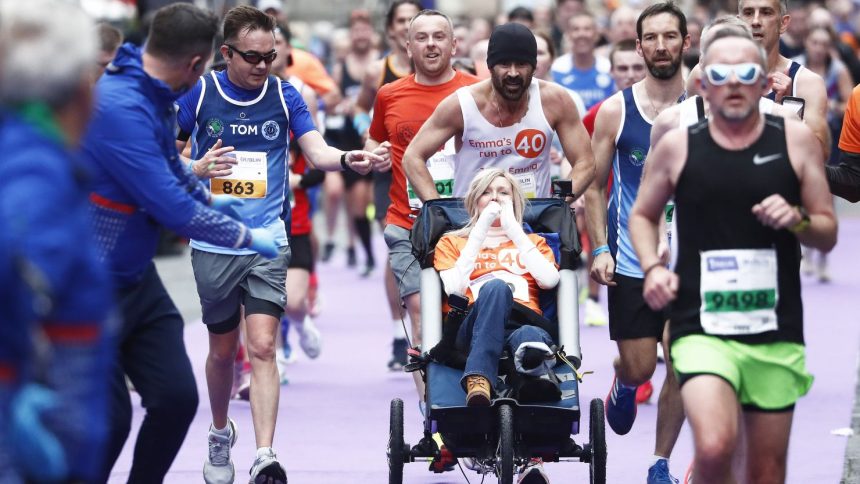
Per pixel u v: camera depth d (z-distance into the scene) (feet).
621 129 46.21
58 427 24.36
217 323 45.42
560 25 121.90
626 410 46.85
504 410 38.04
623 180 46.47
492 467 41.16
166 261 116.78
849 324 78.64
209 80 46.39
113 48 48.29
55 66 23.82
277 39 63.41
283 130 46.65
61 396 24.50
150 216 35.09
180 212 34.24
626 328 44.98
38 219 23.08
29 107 23.94
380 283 100.73
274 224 46.21
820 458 49.16
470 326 39.63
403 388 63.52
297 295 64.34
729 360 32.40
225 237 34.71
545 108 46.39
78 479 24.88
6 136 23.63
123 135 33.88
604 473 39.70
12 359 23.34
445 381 39.47
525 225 42.91
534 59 44.68
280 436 54.03
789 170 32.24
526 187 46.88
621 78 69.77
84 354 24.71
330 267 110.42
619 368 45.70
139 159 33.91
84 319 24.57
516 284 41.73
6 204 23.00
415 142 47.06
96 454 25.07
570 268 41.96
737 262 32.53
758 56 32.07
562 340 40.73
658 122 40.45
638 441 52.70
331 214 112.27
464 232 42.11
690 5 172.86
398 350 67.77
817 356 69.51
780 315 32.89
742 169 32.30
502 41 44.39
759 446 33.14
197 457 50.60
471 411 38.50
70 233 23.56
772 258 32.68
